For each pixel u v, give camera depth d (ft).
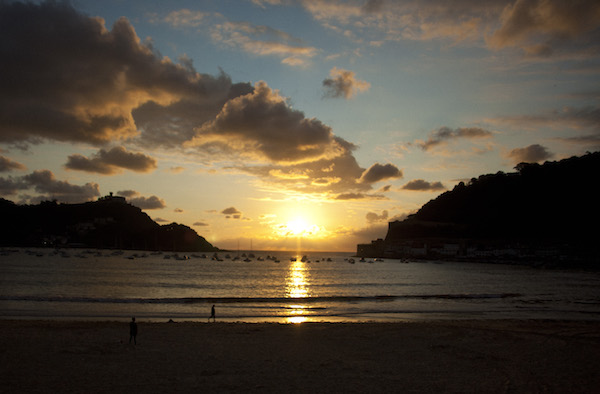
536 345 85.61
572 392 55.98
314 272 479.00
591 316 145.59
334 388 55.93
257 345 82.17
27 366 63.21
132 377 59.26
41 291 199.11
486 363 70.74
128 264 556.92
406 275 431.02
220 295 205.05
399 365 68.74
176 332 93.20
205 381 58.08
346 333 96.53
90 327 96.37
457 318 138.10
